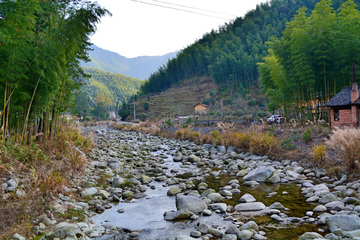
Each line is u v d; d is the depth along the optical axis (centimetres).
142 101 8906
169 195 712
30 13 640
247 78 8544
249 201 622
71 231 418
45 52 694
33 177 589
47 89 801
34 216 475
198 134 2062
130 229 487
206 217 538
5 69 609
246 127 2109
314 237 400
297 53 1642
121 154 1399
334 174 809
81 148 1167
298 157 1047
